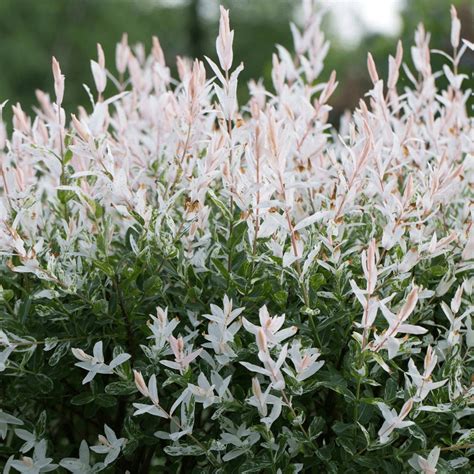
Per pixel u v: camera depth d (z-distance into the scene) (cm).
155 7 2416
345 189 235
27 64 2022
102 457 269
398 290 234
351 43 2359
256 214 226
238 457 236
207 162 231
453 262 241
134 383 229
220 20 224
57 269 232
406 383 216
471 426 246
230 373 241
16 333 246
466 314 225
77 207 280
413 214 231
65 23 2125
